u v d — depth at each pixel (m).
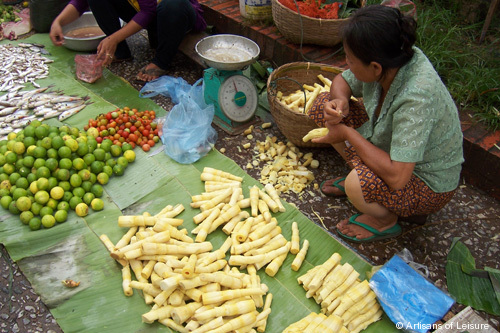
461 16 4.25
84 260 2.30
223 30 4.51
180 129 3.11
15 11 4.95
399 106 1.96
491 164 2.81
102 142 2.93
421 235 2.61
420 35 3.63
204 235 2.37
